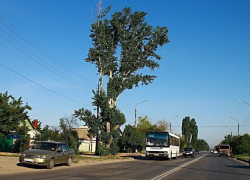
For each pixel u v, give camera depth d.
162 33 36.22
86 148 58.09
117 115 33.59
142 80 36.66
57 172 15.83
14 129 26.67
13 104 26.58
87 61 34.41
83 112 33.66
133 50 35.03
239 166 28.48
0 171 14.68
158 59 36.47
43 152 17.22
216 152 109.25
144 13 35.34
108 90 34.06
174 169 21.48
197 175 17.75
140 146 52.38
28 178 12.68
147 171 18.97
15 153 28.39
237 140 68.56
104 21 35.22
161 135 32.75
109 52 34.59
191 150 52.56
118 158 32.34
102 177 14.42
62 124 34.47
